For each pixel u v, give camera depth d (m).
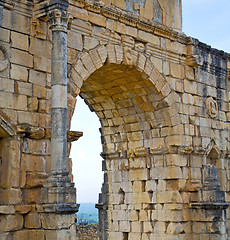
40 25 21.17
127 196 29.14
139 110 28.17
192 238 27.09
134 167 28.88
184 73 28.38
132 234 28.61
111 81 27.11
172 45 27.73
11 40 20.30
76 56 22.55
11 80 20.11
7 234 19.16
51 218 18.98
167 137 27.48
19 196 19.75
